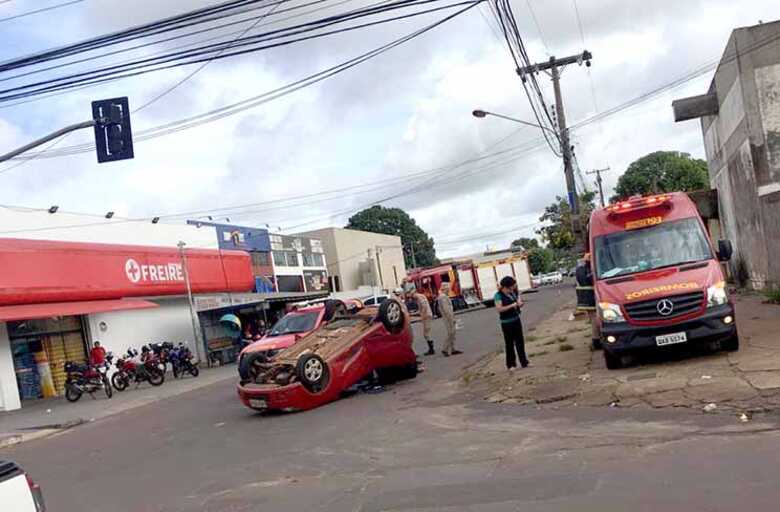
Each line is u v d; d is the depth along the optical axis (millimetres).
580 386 10234
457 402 11109
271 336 17109
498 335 22062
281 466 8539
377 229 98625
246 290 38938
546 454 7219
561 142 25828
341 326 14344
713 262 10984
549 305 33656
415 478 7082
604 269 11586
